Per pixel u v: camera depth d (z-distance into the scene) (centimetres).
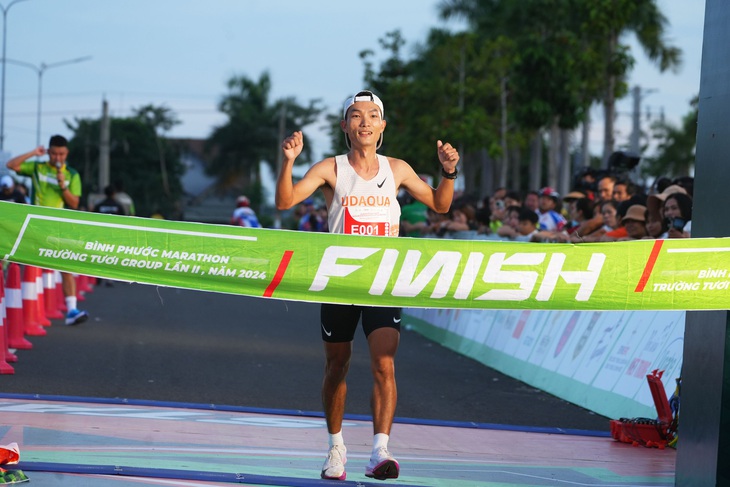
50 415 1139
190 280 798
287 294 809
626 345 1484
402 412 1391
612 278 827
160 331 2283
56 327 2239
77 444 990
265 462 962
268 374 1683
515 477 959
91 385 1466
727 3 868
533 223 2120
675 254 830
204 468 916
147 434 1063
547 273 823
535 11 5900
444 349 2323
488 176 9256
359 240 812
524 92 5716
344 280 812
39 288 2245
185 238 795
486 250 820
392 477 873
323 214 5088
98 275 788
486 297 822
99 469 866
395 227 896
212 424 1147
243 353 1950
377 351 882
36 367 1614
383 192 890
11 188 3378
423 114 7769
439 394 1586
